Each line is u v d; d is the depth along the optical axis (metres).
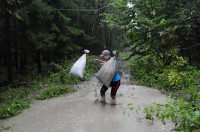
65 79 9.22
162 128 3.44
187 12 7.10
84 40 18.05
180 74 4.00
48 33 11.26
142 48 8.07
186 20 6.94
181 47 7.69
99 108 4.86
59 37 12.35
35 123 3.95
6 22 9.03
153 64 8.27
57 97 6.26
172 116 2.80
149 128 3.47
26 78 10.60
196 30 7.57
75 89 7.57
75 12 14.77
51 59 14.40
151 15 8.58
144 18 7.56
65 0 13.67
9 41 9.17
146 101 5.32
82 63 5.50
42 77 11.03
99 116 4.25
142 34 7.35
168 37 6.48
